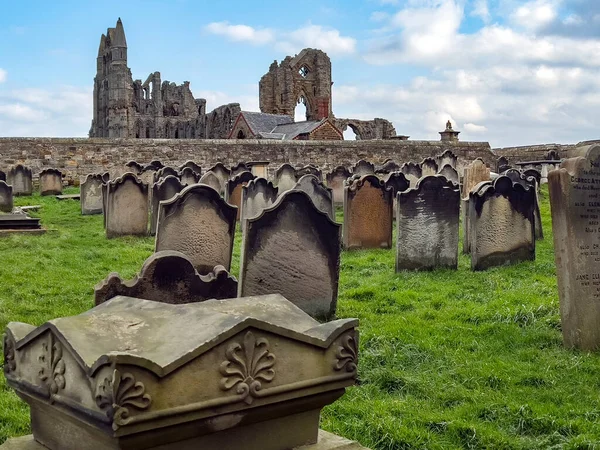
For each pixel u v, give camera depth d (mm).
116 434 2941
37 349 3496
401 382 6023
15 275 10961
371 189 13281
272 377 3441
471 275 10844
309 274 8180
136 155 31578
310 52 65188
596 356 6664
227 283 7137
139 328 3520
